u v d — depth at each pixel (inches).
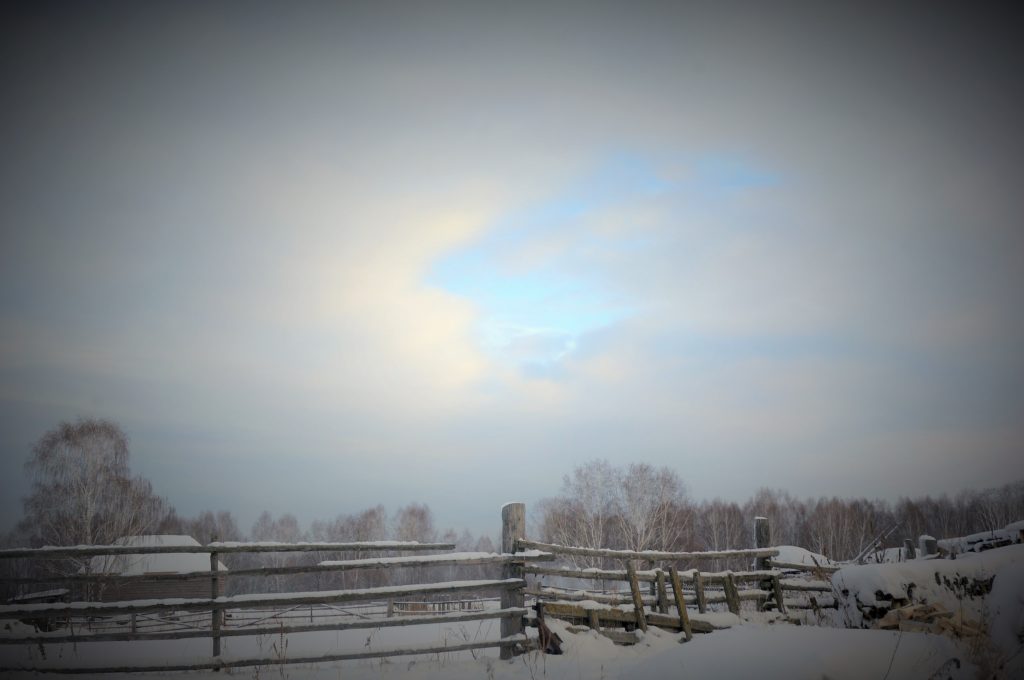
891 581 319.3
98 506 1539.1
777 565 510.9
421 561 351.6
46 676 290.2
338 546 340.2
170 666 301.3
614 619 373.7
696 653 269.4
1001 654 264.7
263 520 3336.6
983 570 338.6
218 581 325.4
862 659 243.3
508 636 357.7
